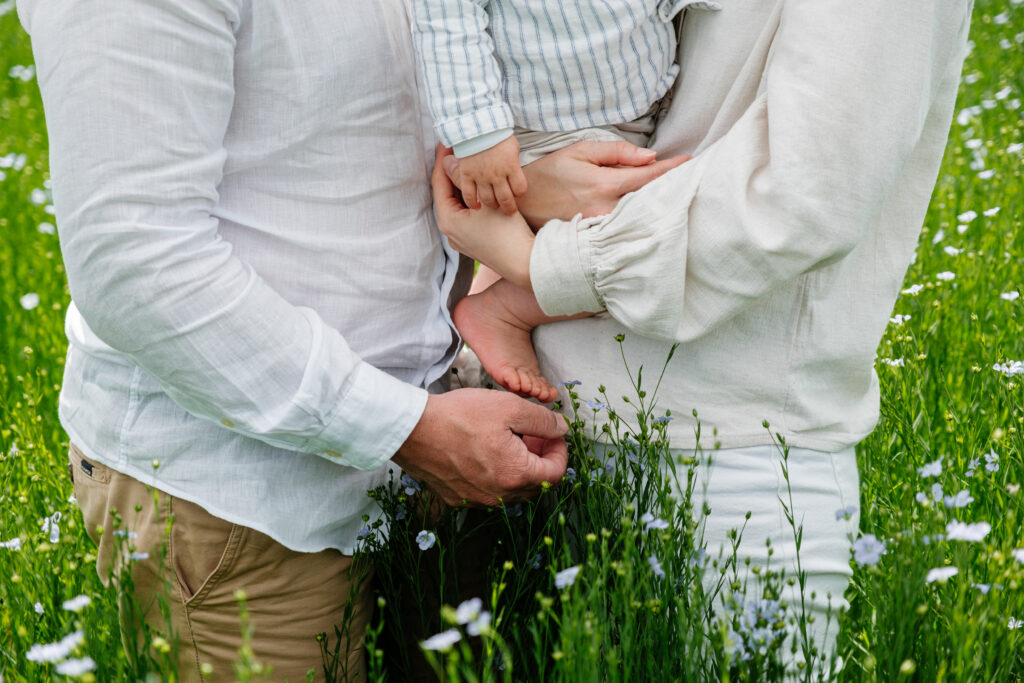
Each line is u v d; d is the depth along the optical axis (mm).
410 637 2395
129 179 1700
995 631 1703
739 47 1969
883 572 1849
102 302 1751
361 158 1989
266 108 1898
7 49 9297
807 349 1952
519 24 1995
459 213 2082
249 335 1805
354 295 2037
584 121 2066
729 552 2021
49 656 1558
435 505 2289
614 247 1882
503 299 2195
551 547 1945
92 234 1707
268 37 1844
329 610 2148
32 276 4730
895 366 2975
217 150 1829
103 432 2020
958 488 2334
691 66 2047
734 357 1977
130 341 1781
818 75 1708
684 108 2059
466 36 1945
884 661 1736
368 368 1927
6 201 5711
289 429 1864
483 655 2035
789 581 1813
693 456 2018
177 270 1745
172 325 1760
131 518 2047
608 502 2061
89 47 1675
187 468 1970
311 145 1937
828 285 1933
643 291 1854
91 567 2189
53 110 1717
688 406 2025
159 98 1709
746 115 1846
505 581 2193
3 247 5035
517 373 2141
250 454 1978
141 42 1686
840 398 2035
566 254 1913
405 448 1972
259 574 2045
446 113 1949
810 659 1842
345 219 2002
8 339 4102
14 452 2744
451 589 2371
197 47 1731
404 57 2039
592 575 1806
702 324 1868
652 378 2053
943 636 1836
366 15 1934
